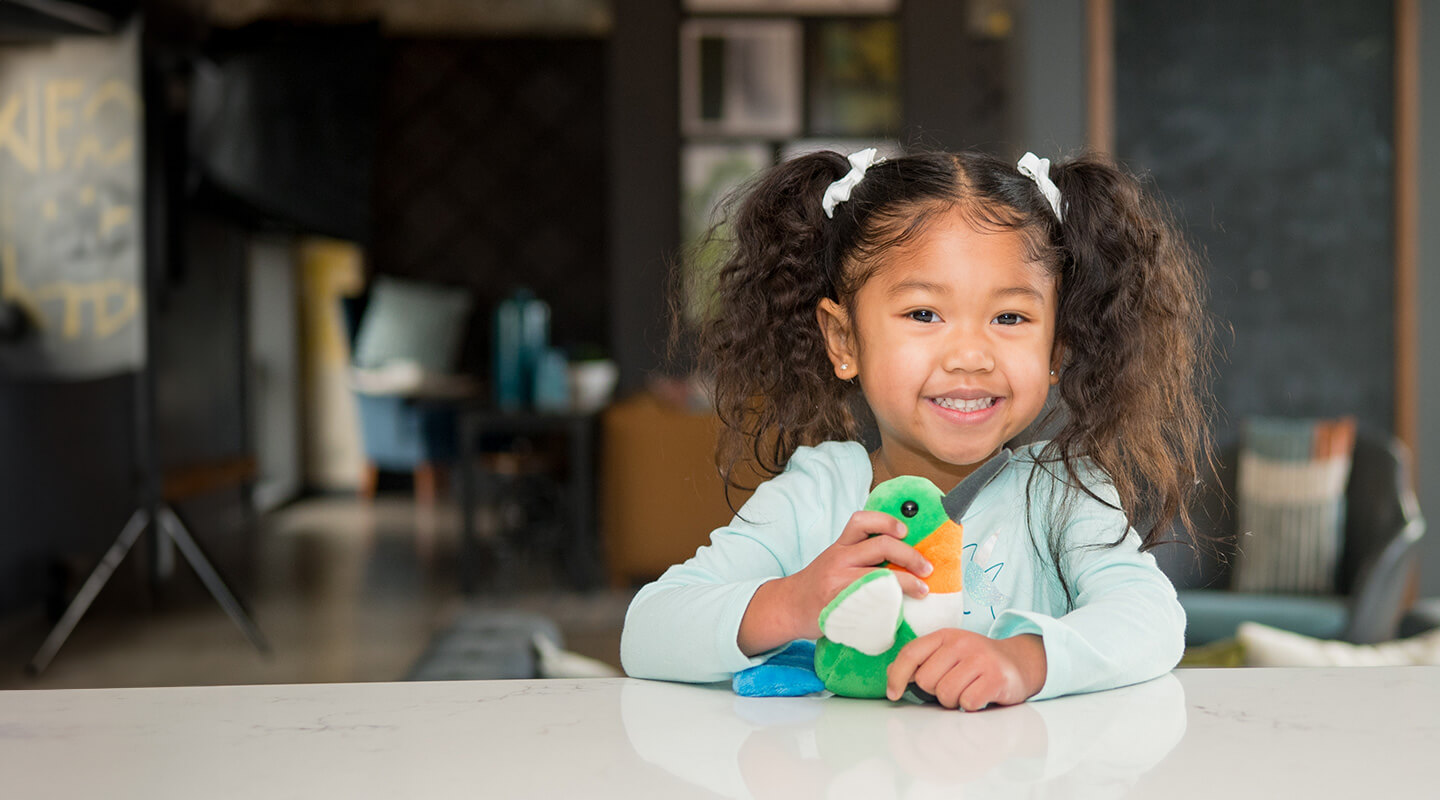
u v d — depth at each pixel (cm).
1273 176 341
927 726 40
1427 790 32
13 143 400
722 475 79
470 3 730
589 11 733
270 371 701
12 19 371
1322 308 341
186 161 452
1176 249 75
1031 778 33
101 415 398
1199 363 78
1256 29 341
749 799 32
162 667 336
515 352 465
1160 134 344
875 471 74
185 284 509
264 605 424
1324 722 39
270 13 697
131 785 33
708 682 55
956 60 556
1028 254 65
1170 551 237
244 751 36
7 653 347
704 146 579
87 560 395
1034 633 47
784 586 52
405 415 686
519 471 523
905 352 64
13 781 33
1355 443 262
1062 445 69
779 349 76
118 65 398
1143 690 45
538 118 739
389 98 733
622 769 34
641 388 558
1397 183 338
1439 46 336
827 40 578
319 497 729
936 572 50
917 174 66
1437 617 181
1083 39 343
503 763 35
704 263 85
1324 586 254
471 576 439
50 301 402
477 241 741
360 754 36
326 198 580
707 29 577
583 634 375
